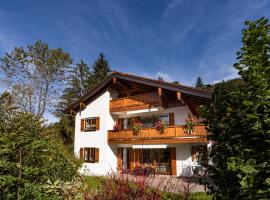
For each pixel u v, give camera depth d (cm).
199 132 1662
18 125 495
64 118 3406
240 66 311
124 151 2266
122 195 377
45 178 496
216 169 318
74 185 587
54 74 3106
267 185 255
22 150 453
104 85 2280
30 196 432
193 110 1823
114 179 432
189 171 1791
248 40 304
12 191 414
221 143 316
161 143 1839
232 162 270
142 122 2184
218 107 331
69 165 665
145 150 2064
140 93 2252
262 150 273
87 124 2409
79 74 4403
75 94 4219
